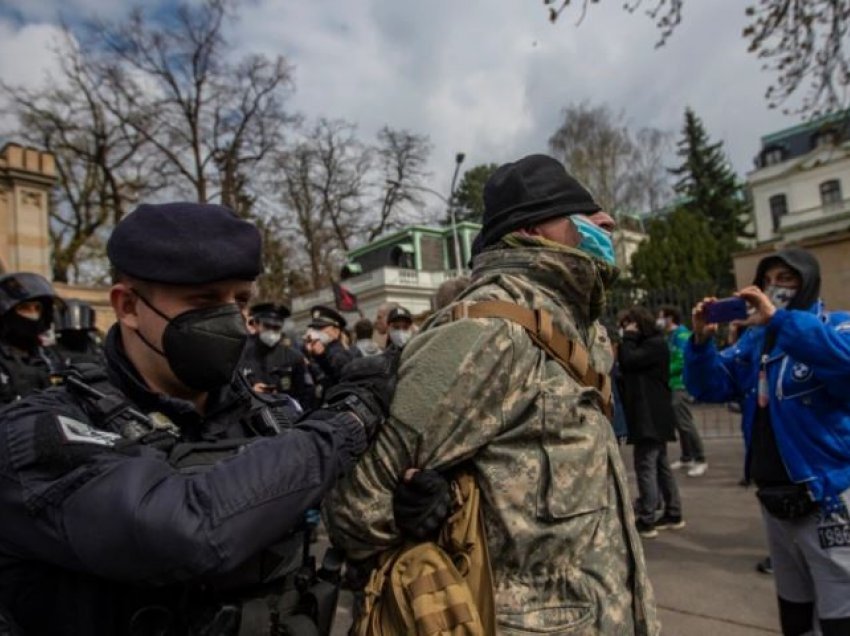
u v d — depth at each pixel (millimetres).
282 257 30156
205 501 938
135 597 1017
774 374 2311
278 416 1359
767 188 44688
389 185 33750
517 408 1294
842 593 2131
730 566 3891
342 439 1135
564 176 1558
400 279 29094
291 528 1076
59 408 1033
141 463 962
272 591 1118
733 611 3270
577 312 1525
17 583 986
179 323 1113
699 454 6512
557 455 1297
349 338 6605
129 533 889
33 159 17078
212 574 938
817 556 2178
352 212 32812
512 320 1344
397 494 1281
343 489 1309
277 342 5121
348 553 1355
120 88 24047
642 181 29750
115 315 1178
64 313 4332
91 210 25844
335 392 1275
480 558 1263
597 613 1239
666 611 3320
